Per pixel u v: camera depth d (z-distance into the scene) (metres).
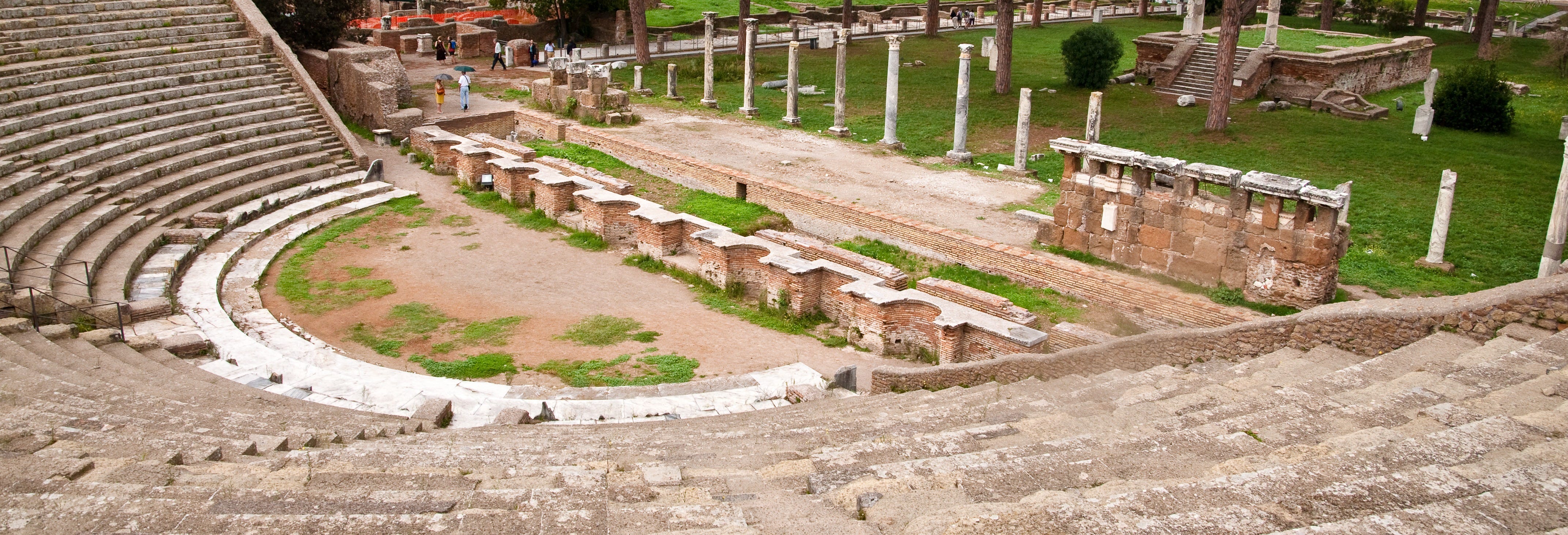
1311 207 19.20
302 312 21.03
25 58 29.66
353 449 11.41
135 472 9.25
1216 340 15.63
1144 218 21.58
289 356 18.47
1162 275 21.53
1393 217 26.09
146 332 19.17
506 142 33.16
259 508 8.15
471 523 7.76
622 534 7.69
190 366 17.22
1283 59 41.59
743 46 55.47
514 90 44.00
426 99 41.66
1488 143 34.16
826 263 21.34
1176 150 34.00
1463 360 12.07
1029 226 25.12
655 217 24.11
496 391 17.05
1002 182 29.56
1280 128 36.34
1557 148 33.66
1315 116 38.50
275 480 9.11
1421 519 6.55
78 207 24.16
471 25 56.44
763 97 44.09
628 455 11.00
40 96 28.16
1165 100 42.25
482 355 18.92
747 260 22.50
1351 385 11.88
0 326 16.17
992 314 19.77
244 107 31.88
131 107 29.67
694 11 69.94
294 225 26.72
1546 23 61.19
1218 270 20.66
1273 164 31.67
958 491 8.20
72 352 16.14
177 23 34.22
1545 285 13.16
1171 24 68.31
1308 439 9.47
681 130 36.75
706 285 22.97
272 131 31.64
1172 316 19.70
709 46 40.97
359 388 17.03
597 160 32.69
